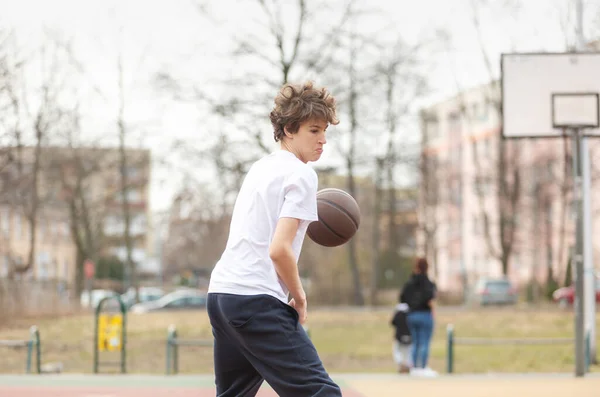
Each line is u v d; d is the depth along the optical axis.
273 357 4.17
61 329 27.38
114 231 59.19
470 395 11.40
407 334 14.41
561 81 14.95
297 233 4.25
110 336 15.38
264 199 4.25
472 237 79.12
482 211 59.25
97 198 53.53
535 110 14.98
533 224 58.97
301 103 4.41
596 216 57.50
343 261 62.19
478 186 59.00
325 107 4.43
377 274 60.31
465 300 55.62
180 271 94.19
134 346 21.66
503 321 33.06
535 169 59.69
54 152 46.88
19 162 42.91
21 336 24.03
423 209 66.94
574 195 14.02
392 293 59.16
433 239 67.69
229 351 4.42
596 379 13.25
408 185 57.88
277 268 4.12
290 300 4.38
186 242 82.50
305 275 61.72
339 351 21.80
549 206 58.97
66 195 50.81
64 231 76.75
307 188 4.20
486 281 54.38
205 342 15.12
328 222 5.17
